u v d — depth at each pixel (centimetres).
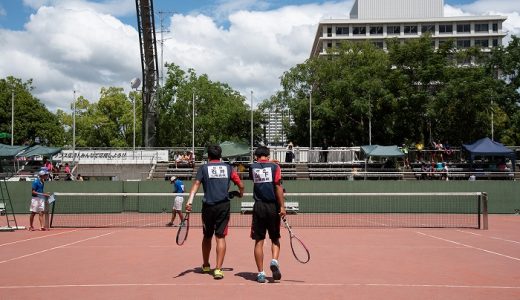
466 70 4397
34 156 3972
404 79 4534
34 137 6072
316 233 1764
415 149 3850
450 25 11119
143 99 4609
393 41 4856
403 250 1287
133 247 1357
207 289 785
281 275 894
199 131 5541
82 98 7162
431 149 3844
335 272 953
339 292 766
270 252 1253
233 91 6159
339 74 5272
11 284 834
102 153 3897
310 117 4728
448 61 4594
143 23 4253
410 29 11131
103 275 917
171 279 872
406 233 1756
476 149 3369
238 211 2983
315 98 5278
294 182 2977
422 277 900
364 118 4975
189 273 934
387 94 4544
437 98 4225
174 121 5428
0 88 6022
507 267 1016
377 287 807
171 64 5541
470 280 872
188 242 1485
